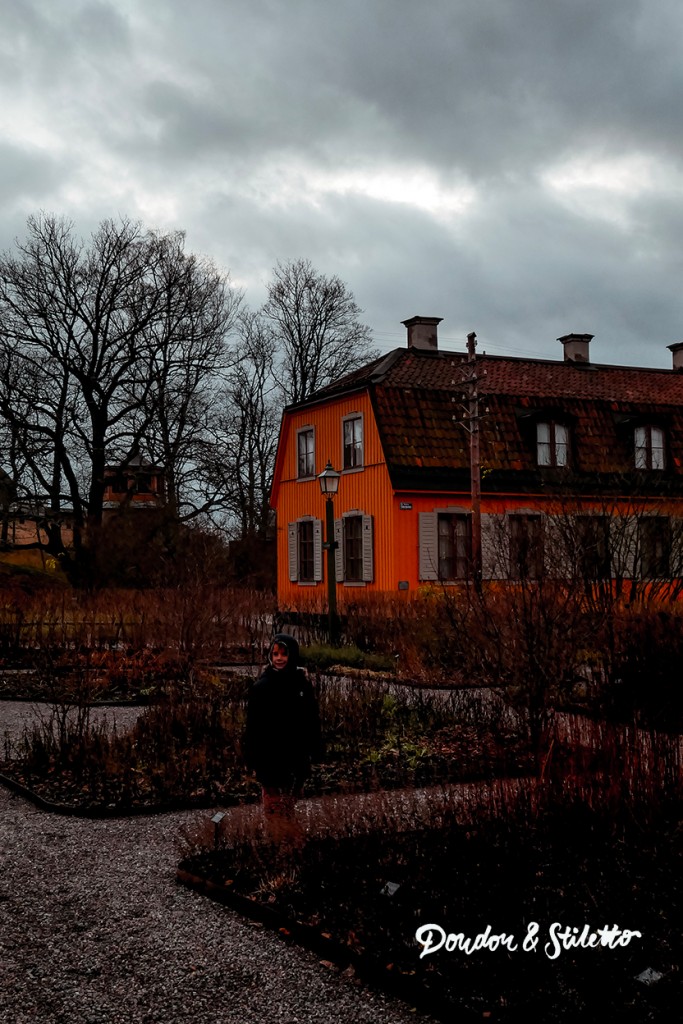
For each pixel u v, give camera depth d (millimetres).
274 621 21188
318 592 34000
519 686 8742
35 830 8148
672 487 34375
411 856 6395
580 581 11766
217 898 6367
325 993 5023
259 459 55250
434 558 32281
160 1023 4754
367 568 33188
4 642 19047
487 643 9961
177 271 43188
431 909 5676
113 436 42125
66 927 5977
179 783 9305
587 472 33844
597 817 6824
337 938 5445
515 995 4746
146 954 5535
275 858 6613
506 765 7645
